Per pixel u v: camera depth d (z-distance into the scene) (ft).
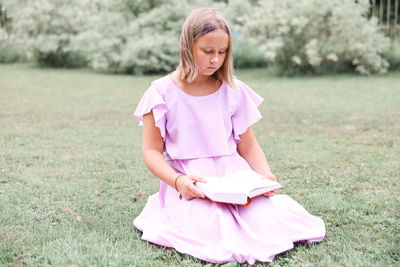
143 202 9.48
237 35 36.35
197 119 7.61
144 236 7.41
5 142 14.58
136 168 11.96
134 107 21.44
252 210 7.20
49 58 40.98
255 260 6.68
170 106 7.54
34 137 15.34
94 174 11.43
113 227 8.05
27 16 38.88
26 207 9.01
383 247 7.14
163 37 36.09
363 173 11.32
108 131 16.33
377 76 31.81
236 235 6.90
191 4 37.96
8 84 29.14
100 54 36.88
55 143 14.57
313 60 31.83
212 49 6.93
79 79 32.55
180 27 37.24
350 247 7.13
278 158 12.87
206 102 7.63
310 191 10.13
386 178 10.81
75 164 12.28
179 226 7.26
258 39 34.50
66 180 10.98
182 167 7.72
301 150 13.69
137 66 36.11
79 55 42.32
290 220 7.43
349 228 7.96
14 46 44.37
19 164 12.21
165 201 7.88
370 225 8.11
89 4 40.68
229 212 7.16
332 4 31.89
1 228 7.89
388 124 16.99
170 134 7.72
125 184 10.68
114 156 13.11
